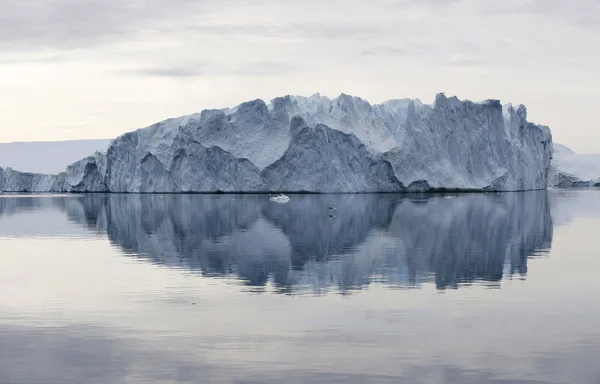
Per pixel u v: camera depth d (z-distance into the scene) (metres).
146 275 28.31
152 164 106.25
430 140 103.56
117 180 111.62
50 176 139.38
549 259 32.56
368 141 102.25
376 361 16.11
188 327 19.25
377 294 23.89
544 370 15.44
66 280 27.12
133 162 109.56
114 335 18.47
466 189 104.94
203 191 102.19
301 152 99.38
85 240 42.62
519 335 18.25
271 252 35.88
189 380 14.94
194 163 102.00
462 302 22.38
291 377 15.07
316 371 15.43
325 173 99.56
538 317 20.22
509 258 33.00
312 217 59.75
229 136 101.69
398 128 105.31
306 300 22.91
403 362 16.02
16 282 26.70
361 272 28.83
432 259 32.75
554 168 173.50
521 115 116.44
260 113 102.75
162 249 37.59
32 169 165.75
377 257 33.56
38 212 69.69
